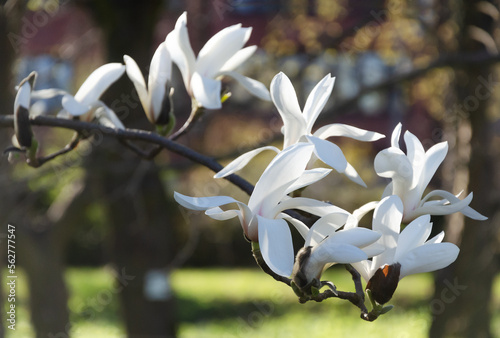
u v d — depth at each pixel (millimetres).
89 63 8367
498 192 6859
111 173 6164
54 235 6848
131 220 7074
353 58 7340
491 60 5621
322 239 1573
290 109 1737
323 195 11656
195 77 1976
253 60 7195
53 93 2154
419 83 7078
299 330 9633
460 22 6141
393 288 1581
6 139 4195
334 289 1542
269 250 1472
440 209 1717
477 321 6617
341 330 9375
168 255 7320
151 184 7059
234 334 9648
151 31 6809
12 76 4816
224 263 13023
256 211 1584
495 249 6629
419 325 8914
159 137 2086
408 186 1713
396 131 1714
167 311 7289
